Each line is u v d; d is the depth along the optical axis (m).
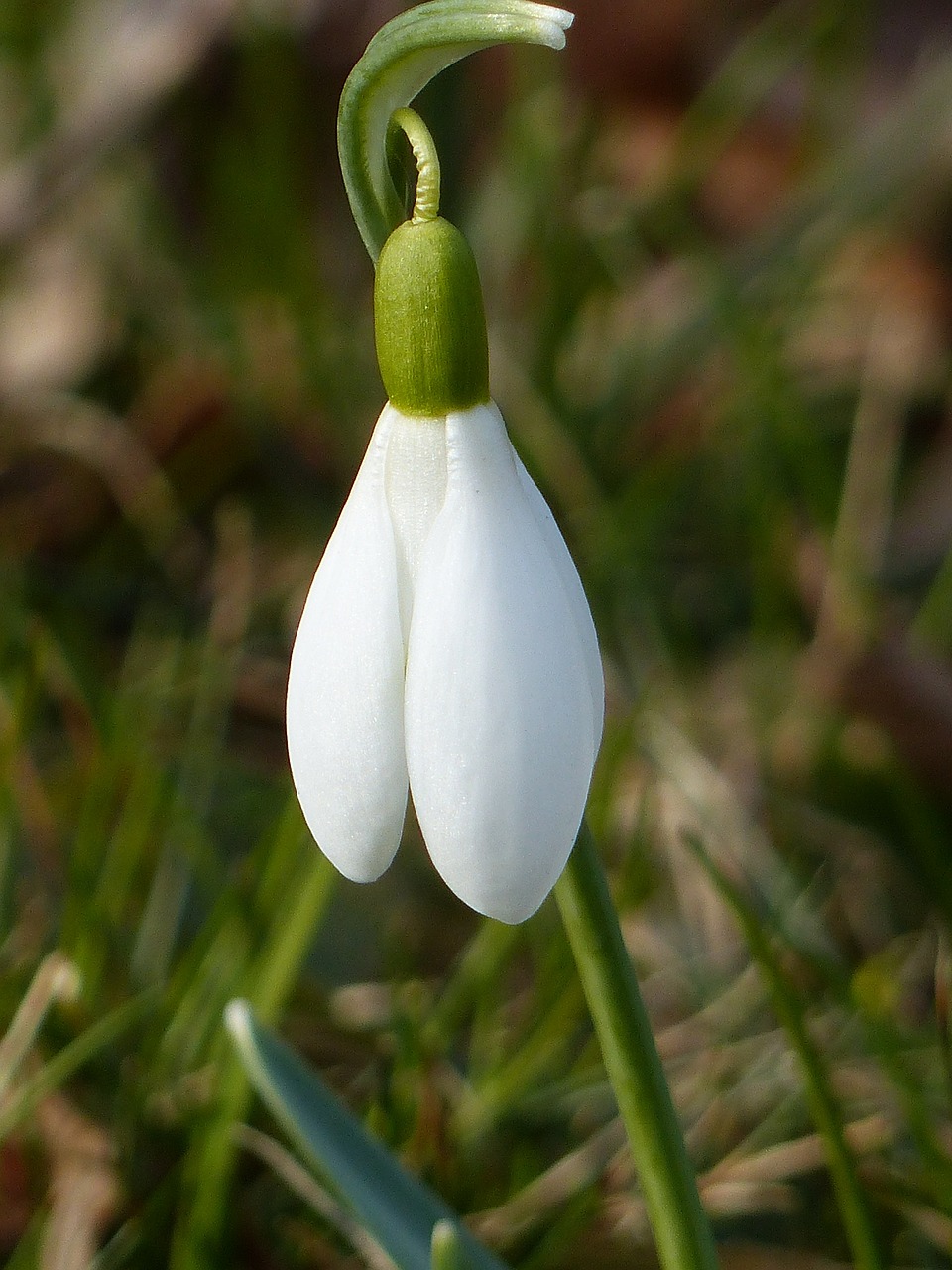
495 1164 0.24
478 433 0.18
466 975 0.25
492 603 0.17
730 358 0.37
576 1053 0.25
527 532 0.17
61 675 0.29
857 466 0.35
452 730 0.17
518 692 0.17
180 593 0.35
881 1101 0.24
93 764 0.28
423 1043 0.24
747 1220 0.24
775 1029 0.25
